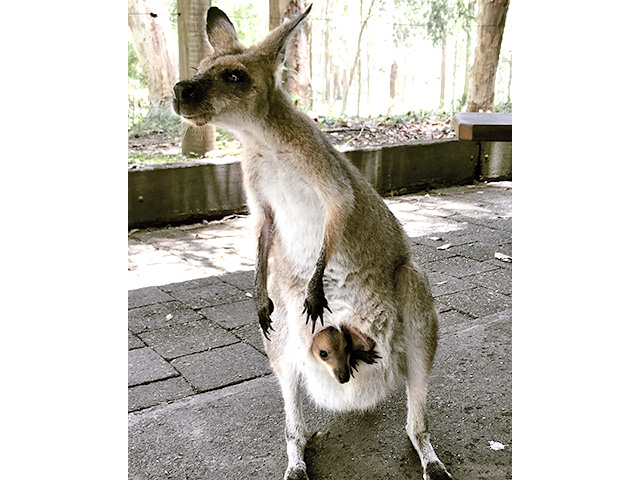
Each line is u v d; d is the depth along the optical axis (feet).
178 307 4.82
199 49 8.21
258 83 2.74
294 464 2.71
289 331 2.99
